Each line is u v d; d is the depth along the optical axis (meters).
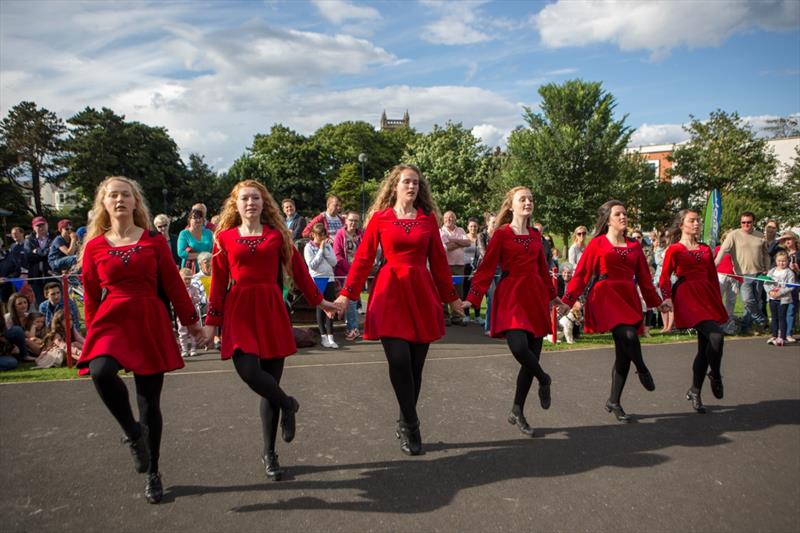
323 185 55.50
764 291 9.16
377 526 2.91
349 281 4.06
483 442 4.11
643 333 4.61
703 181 33.16
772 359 7.03
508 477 3.51
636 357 4.41
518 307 4.20
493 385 5.69
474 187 41.62
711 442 4.14
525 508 3.11
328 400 5.16
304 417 4.67
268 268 3.59
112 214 3.30
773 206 28.91
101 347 3.09
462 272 9.55
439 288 4.18
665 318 9.06
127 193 3.33
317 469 3.62
